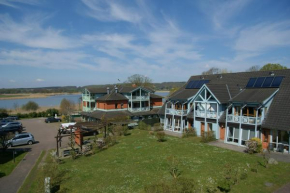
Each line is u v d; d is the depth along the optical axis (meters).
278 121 25.59
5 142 32.66
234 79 36.81
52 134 44.59
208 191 15.94
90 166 23.31
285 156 23.50
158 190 13.77
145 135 37.88
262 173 18.91
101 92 56.50
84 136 40.66
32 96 191.88
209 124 33.97
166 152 26.44
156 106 59.72
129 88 55.31
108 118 44.28
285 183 16.97
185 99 37.62
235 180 17.48
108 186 17.89
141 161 23.59
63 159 26.77
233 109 30.09
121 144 32.00
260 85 30.91
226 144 29.55
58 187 18.45
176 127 40.41
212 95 32.47
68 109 73.56
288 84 28.27
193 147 28.20
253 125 27.22
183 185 14.44
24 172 22.81
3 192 18.14
